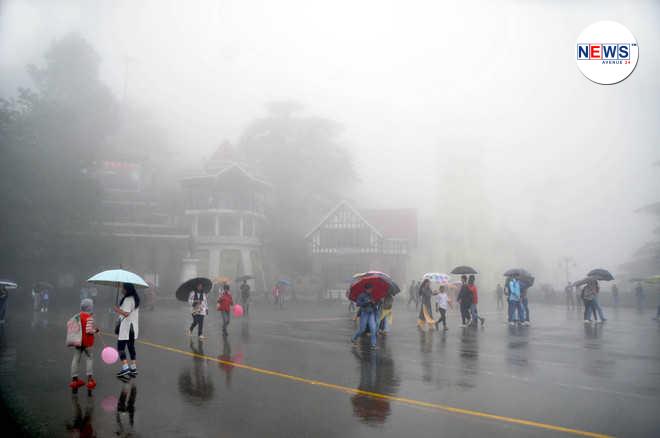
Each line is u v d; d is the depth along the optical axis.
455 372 9.70
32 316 24.77
